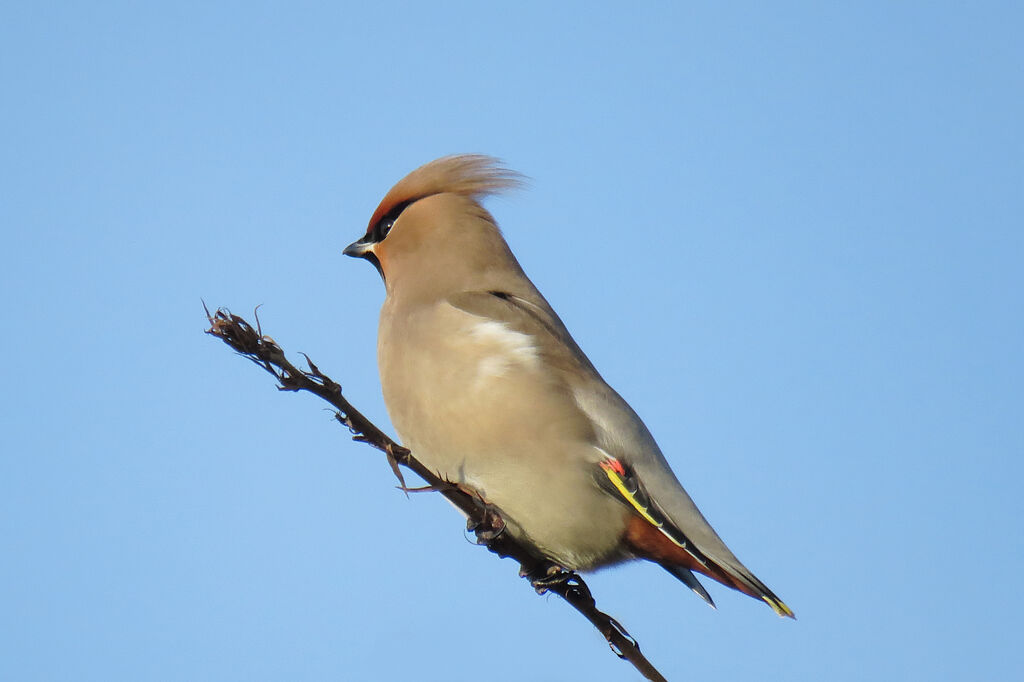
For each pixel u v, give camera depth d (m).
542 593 10.91
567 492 10.66
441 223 12.28
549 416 10.68
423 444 11.14
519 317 11.25
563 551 10.88
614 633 9.86
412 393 11.14
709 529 10.88
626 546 11.04
